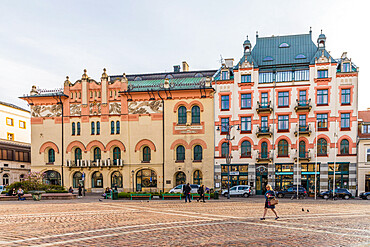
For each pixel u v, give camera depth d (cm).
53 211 2055
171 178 4531
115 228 1330
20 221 1562
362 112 4566
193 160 4497
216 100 4509
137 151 4647
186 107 4578
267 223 1488
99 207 2362
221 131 4462
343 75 4184
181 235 1168
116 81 4781
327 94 4225
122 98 4734
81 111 4831
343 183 4119
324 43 4456
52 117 4888
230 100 4469
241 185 4025
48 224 1456
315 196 3581
